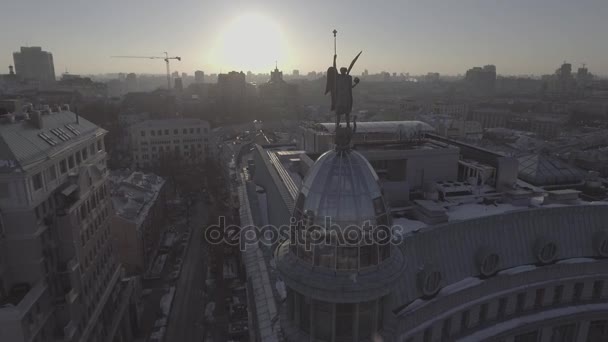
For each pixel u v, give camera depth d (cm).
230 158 16425
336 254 2259
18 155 4631
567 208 4888
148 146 18075
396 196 5488
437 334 4003
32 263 4800
